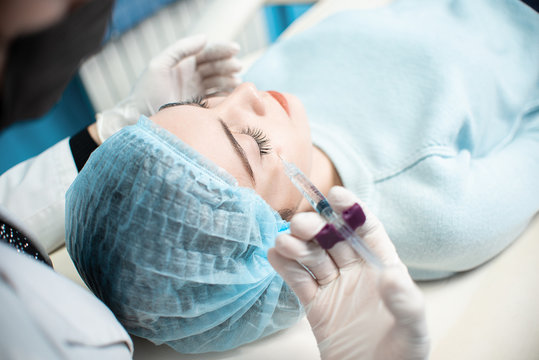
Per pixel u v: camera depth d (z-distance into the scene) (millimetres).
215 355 821
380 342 588
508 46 1188
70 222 780
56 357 448
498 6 1238
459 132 1034
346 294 653
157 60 1137
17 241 644
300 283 663
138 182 684
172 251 680
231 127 825
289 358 788
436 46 1102
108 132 1092
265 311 779
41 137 1956
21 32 308
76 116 2064
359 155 1042
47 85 360
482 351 735
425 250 890
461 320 817
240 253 741
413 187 939
